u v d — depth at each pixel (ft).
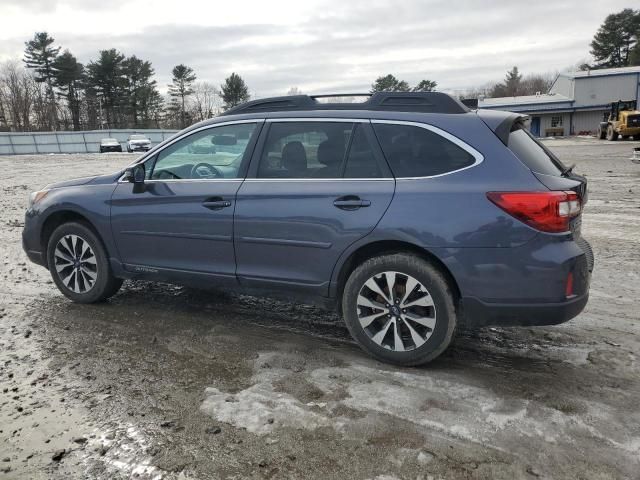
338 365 12.05
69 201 15.75
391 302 11.76
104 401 10.46
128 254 15.15
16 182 57.00
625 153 82.89
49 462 8.64
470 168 11.21
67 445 9.06
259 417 9.86
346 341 13.50
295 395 10.67
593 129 192.44
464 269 10.98
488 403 10.35
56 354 12.65
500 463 8.55
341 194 11.98
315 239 12.28
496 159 11.09
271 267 13.03
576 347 13.06
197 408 10.19
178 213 14.02
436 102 12.16
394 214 11.44
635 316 15.08
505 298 10.85
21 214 34.53
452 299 11.37
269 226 12.76
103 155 128.47
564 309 10.73
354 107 12.75
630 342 13.32
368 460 8.65
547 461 8.61
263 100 13.88
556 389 10.93
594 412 10.03
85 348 13.00
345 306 12.30
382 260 11.71
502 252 10.72
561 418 9.82
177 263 14.39
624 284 18.03
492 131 11.39
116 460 8.67
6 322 14.79
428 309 11.52
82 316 15.25
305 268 12.58
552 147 106.32
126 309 15.84
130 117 254.47
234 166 13.70
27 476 8.30
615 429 9.47
